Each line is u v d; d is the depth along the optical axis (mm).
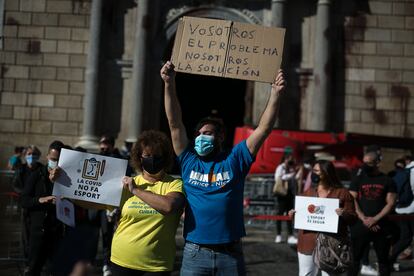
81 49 23484
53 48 23469
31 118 23391
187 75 30688
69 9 23469
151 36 23094
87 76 23031
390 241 9328
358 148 21969
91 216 9664
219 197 5742
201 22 6078
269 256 13492
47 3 23484
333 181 8219
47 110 23406
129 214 5758
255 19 23656
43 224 8695
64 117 23422
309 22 23922
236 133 22031
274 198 18109
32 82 23406
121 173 5988
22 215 9898
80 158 6000
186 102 31750
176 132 6148
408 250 14117
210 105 31703
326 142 21719
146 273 5691
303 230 8219
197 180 5832
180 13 23516
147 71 22969
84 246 2824
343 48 24016
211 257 5703
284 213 15383
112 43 23562
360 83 24000
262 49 5949
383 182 9297
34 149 9656
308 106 23719
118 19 23578
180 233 16438
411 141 22375
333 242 7949
